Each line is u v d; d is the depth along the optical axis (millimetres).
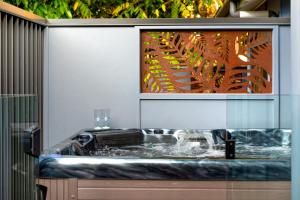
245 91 4266
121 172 2297
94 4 6434
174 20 4176
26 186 1958
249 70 4270
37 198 2143
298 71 2197
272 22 4176
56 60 4230
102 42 4223
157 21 4184
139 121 4227
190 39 4262
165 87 4289
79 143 3326
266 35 4262
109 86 4230
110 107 4234
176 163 2273
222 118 4219
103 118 4109
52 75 4234
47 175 2318
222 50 4266
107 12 6547
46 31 4219
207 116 4227
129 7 6211
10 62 3430
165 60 4281
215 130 4062
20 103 1909
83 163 2314
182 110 4234
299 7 2207
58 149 2686
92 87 4238
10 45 3434
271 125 2092
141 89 4289
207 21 4172
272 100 2096
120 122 4238
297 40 2213
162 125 4242
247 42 4254
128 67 4223
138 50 4203
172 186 2275
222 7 5598
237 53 4262
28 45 3838
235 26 4176
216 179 2248
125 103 4234
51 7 5129
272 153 2076
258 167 2076
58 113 4230
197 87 4293
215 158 2307
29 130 1988
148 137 4102
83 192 2309
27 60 3781
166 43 4266
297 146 1986
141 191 2289
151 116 4250
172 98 4219
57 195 2314
